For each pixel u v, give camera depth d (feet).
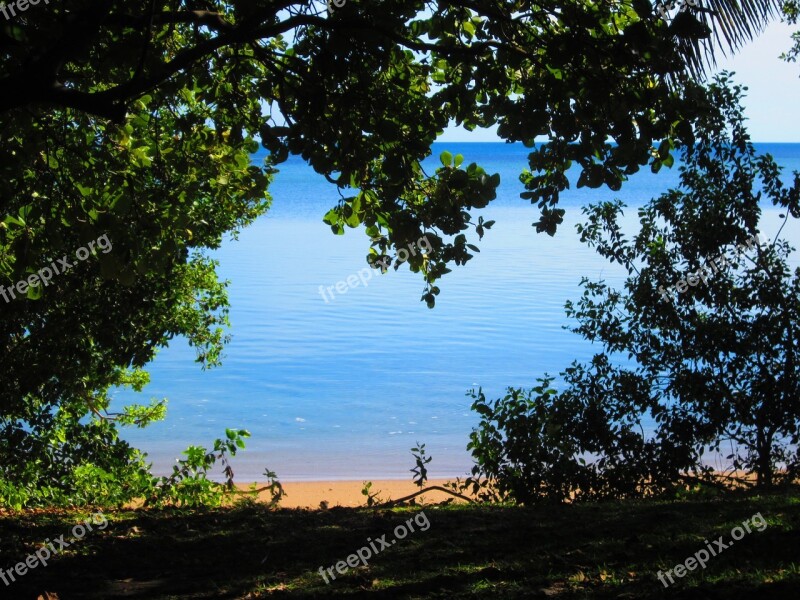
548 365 82.89
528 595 15.25
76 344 34.14
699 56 20.07
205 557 20.27
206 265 42.63
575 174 353.92
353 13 20.40
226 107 26.32
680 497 30.32
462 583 16.66
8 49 18.38
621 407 34.94
